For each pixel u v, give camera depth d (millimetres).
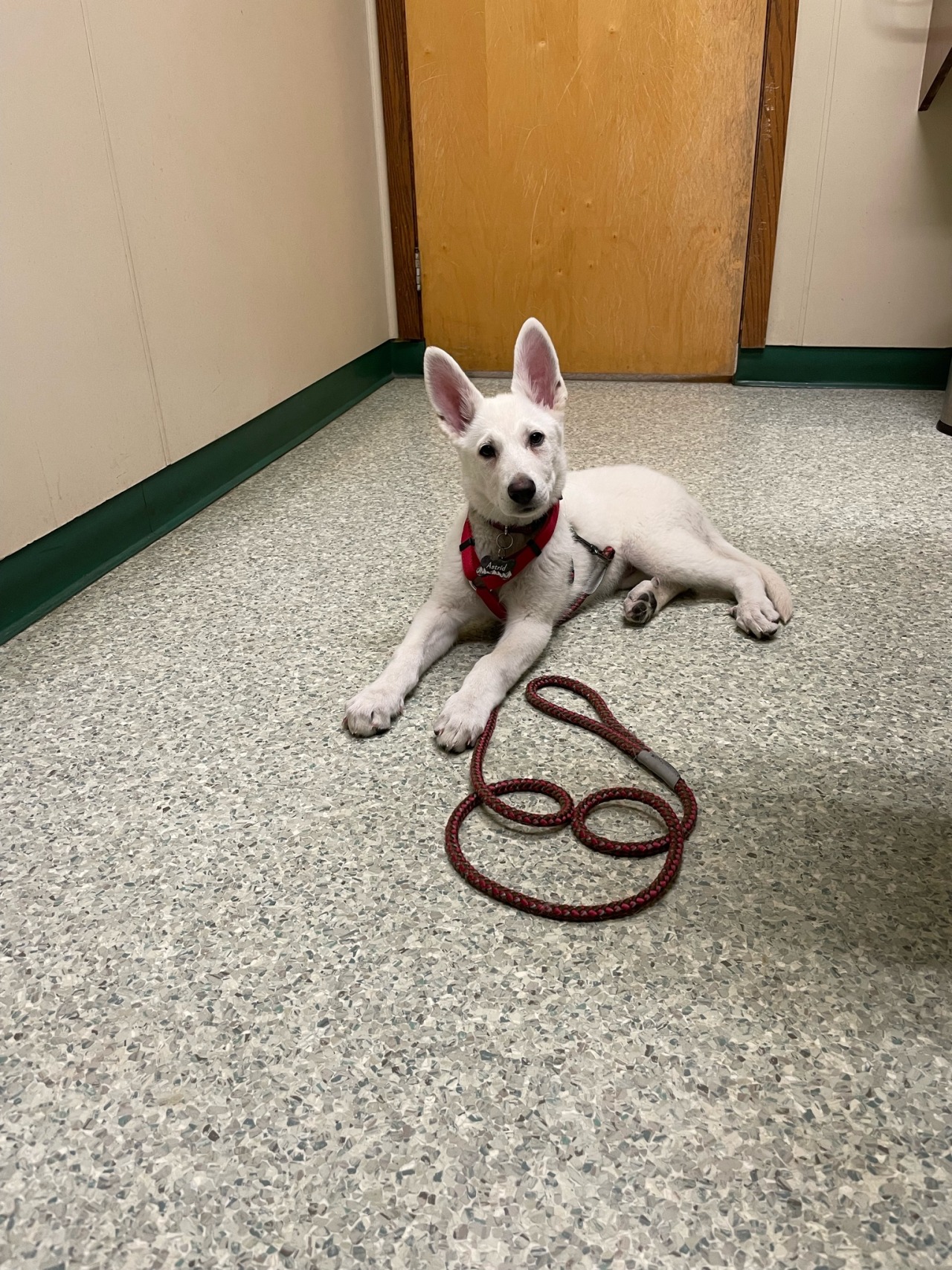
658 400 4121
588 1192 891
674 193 4094
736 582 2037
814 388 4238
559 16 3900
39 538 2223
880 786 1484
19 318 2088
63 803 1521
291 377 3527
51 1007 1129
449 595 1899
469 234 4398
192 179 2750
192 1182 917
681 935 1195
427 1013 1096
